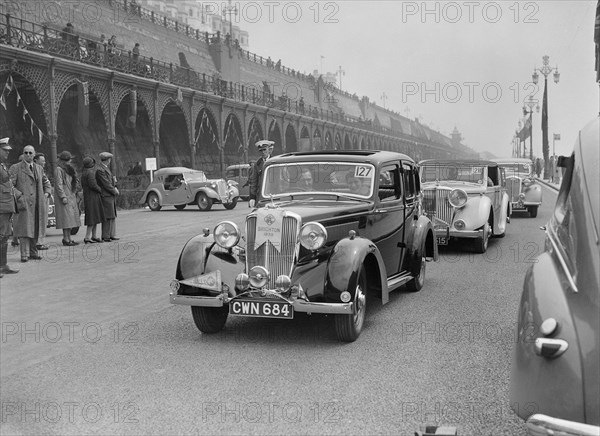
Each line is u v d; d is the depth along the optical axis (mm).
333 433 3496
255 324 6137
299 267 5270
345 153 6938
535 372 2729
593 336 2639
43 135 23312
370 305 6902
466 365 4707
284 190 6578
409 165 7523
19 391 4227
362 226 6066
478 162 11930
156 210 24188
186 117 32875
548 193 30828
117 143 32281
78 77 23531
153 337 5637
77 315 6480
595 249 2822
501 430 3508
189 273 5477
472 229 10641
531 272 3164
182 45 43938
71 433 3545
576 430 2504
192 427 3611
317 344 5363
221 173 36406
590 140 3322
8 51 19688
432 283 8242
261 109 41562
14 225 9867
